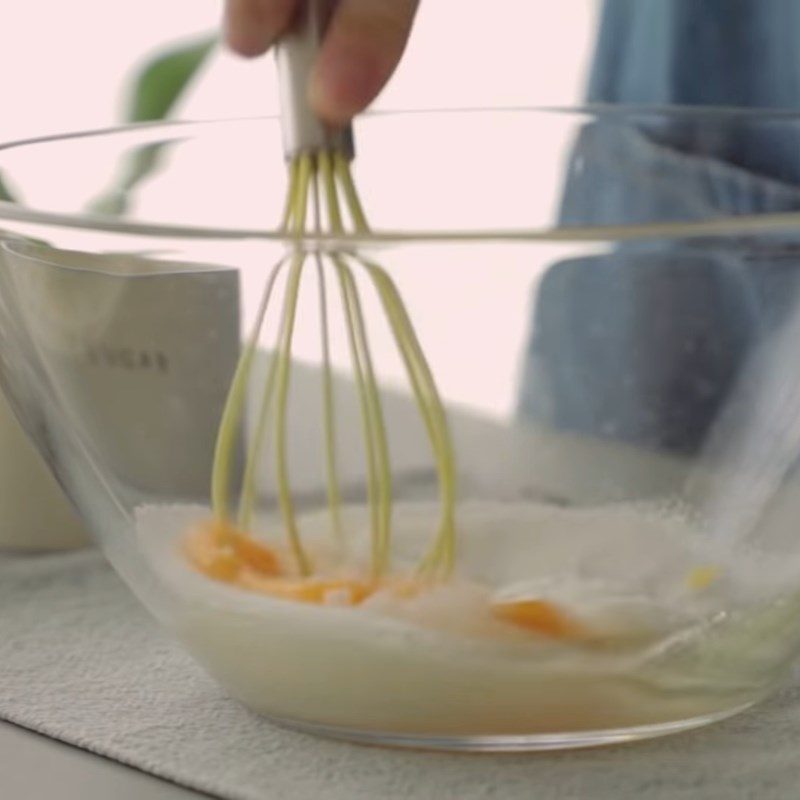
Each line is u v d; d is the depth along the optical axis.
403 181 0.88
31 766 0.69
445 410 0.66
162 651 0.78
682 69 1.15
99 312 0.67
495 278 0.64
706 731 0.70
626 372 0.66
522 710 0.67
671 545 0.67
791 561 0.68
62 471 0.72
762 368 0.66
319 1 0.70
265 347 0.66
